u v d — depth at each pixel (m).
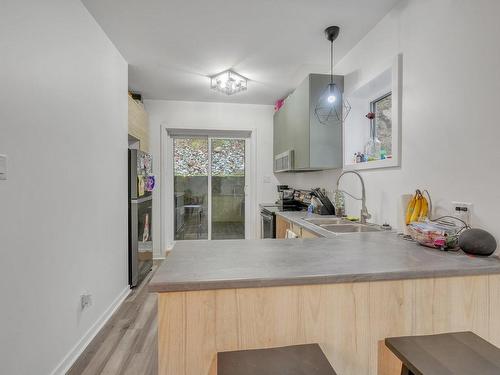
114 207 2.43
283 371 0.80
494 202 1.23
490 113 1.24
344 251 1.27
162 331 0.92
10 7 1.22
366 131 2.51
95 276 2.05
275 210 3.45
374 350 1.03
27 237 1.33
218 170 4.36
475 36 1.30
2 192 1.18
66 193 1.66
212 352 0.94
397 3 1.85
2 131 1.18
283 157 3.40
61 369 1.58
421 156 1.65
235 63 2.81
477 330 1.08
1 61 1.18
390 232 1.76
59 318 1.58
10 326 1.22
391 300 1.04
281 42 2.38
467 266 1.07
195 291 0.93
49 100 1.50
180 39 2.34
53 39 1.53
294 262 1.10
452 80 1.43
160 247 4.02
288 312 0.98
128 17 2.02
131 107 3.05
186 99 3.98
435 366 0.80
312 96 2.54
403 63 1.80
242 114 4.20
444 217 1.48
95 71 2.06
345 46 2.43
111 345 1.89
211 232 4.34
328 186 3.01
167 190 4.18
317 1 1.84
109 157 2.32
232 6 1.90
